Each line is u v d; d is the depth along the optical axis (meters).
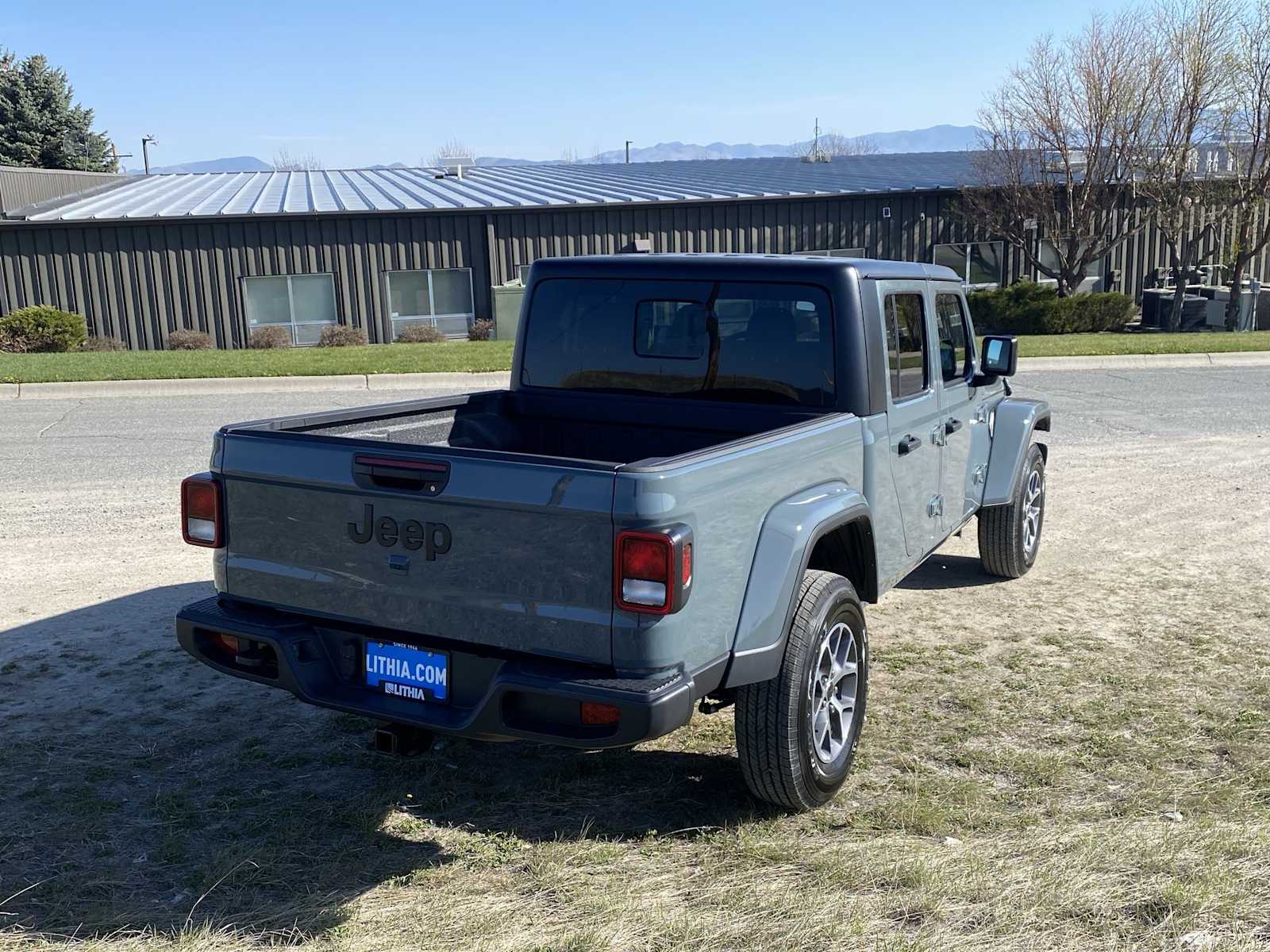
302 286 26.80
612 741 3.22
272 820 3.94
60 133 51.78
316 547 3.71
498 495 3.30
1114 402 14.33
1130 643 5.86
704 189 30.30
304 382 16.34
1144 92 26.97
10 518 8.20
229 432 3.86
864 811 4.03
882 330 4.70
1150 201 28.09
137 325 26.17
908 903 3.36
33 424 12.35
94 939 3.19
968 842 3.77
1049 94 27.69
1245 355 19.23
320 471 3.62
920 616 6.35
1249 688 5.19
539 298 5.29
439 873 3.59
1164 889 3.39
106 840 3.78
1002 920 3.27
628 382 5.11
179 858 3.67
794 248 28.83
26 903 3.38
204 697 5.08
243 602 3.95
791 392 4.70
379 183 34.41
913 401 5.10
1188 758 4.45
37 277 25.47
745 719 3.82
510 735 3.37
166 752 4.50
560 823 3.96
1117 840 3.72
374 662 3.70
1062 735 4.67
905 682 5.31
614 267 5.05
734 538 3.54
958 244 29.81
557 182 33.84
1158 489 9.49
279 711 4.95
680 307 4.93
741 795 4.17
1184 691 5.17
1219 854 3.63
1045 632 6.04
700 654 3.38
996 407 6.73
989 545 6.90
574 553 3.25
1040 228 29.17
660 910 3.34
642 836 3.85
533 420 5.39
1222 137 26.95
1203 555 7.57
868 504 4.62
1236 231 26.98
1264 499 9.12
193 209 26.95
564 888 3.49
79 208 27.67
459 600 3.46
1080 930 3.22
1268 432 12.07
